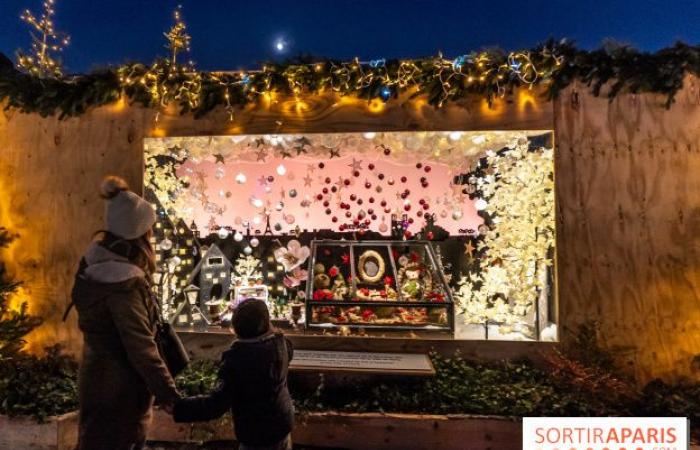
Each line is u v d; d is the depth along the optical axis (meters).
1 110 4.11
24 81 3.90
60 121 4.04
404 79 3.67
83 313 2.00
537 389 3.32
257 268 4.90
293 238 5.03
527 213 4.14
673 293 3.61
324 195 5.04
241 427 2.06
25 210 4.05
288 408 2.15
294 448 3.20
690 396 3.34
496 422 3.09
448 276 4.54
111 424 1.98
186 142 4.09
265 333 2.14
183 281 4.62
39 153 4.05
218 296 4.55
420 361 3.48
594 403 3.18
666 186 3.63
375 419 3.16
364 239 4.99
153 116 3.94
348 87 3.69
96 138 4.00
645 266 3.62
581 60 3.55
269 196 5.07
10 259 4.05
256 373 2.04
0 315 3.80
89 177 3.99
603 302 3.62
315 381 3.55
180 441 3.28
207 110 3.87
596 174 3.66
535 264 4.10
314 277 4.30
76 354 3.94
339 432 3.17
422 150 4.44
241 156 4.83
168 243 4.38
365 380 3.52
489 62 3.60
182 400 2.00
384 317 4.00
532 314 4.16
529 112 3.69
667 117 3.65
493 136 3.94
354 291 4.20
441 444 3.12
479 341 3.71
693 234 3.61
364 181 5.03
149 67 3.86
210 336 3.88
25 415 3.16
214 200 5.04
